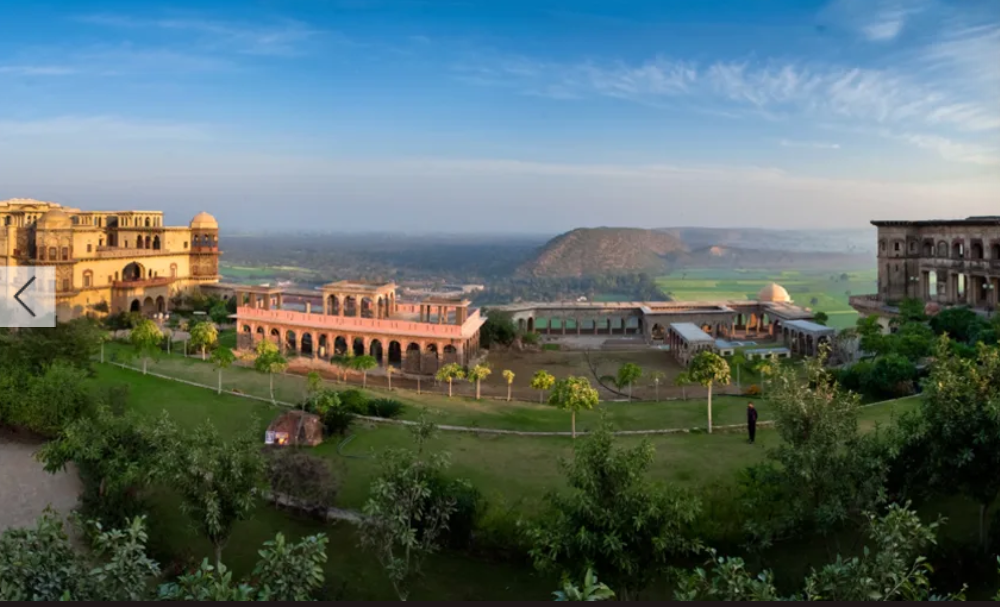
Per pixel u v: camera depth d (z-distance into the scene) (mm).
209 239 145000
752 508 35938
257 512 43469
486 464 48312
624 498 27594
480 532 38250
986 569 32688
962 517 37750
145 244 139250
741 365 88062
